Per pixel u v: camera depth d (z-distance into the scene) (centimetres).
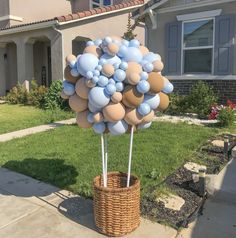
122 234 339
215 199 434
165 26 1115
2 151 651
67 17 1273
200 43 1055
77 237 340
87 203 415
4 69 1630
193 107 983
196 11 1047
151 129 788
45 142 707
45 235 345
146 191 434
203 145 642
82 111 345
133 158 564
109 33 1494
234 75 992
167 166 525
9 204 416
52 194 445
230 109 846
